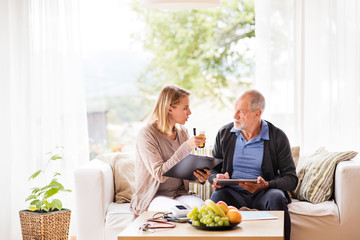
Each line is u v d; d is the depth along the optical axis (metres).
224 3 7.61
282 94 3.74
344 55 3.65
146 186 2.94
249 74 7.57
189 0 2.76
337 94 3.66
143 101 7.87
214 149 3.11
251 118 2.93
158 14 7.77
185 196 2.90
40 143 3.85
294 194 3.15
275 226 2.12
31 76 3.87
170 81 7.80
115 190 3.32
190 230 2.09
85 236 3.04
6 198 3.77
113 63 7.76
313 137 3.69
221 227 2.05
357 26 3.63
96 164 3.24
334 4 3.65
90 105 7.75
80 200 3.04
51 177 3.85
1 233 3.76
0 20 3.76
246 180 2.70
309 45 3.69
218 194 2.86
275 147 2.97
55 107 3.87
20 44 3.86
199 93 7.71
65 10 3.85
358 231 2.82
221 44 7.65
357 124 3.64
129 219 2.96
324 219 2.84
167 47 7.79
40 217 3.18
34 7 3.86
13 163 3.86
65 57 3.88
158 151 2.91
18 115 3.87
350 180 2.83
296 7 3.68
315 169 3.06
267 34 3.76
